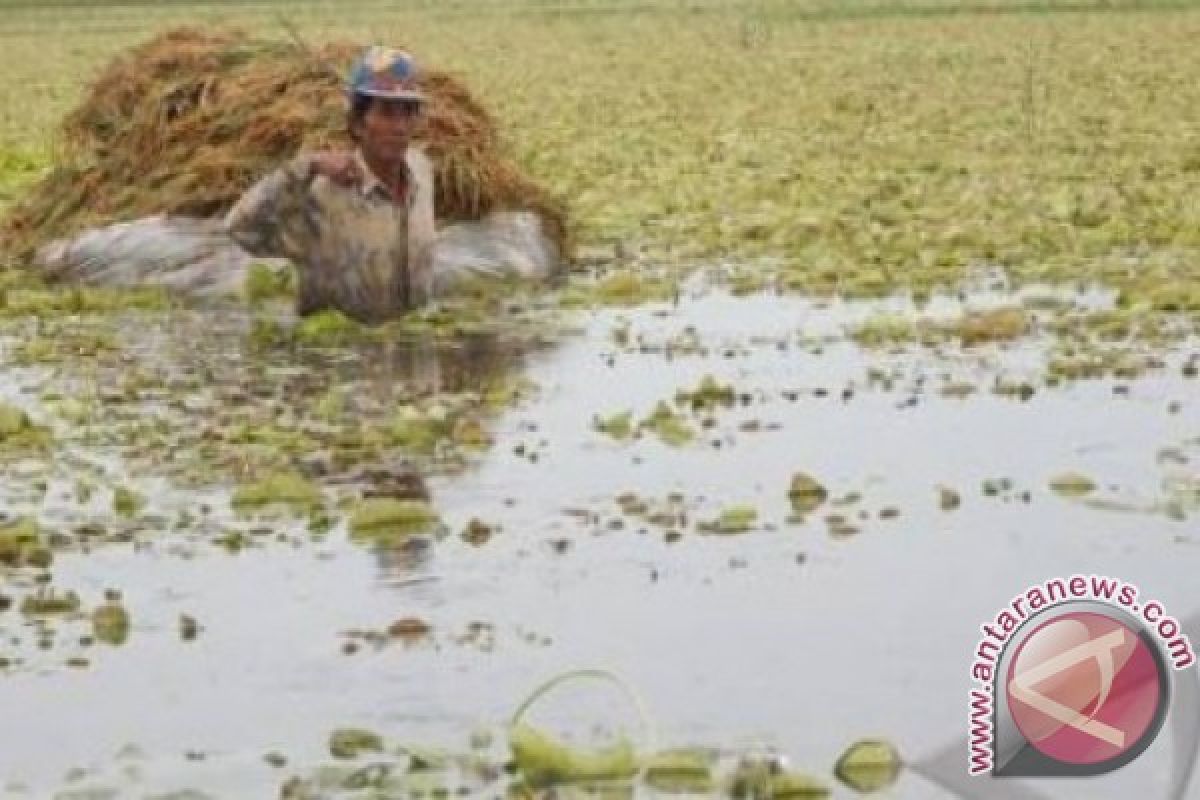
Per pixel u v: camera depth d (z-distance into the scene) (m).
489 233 17.62
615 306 16.41
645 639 9.36
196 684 9.00
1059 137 26.34
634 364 14.41
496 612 9.72
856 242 18.41
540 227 18.03
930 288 16.75
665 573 10.16
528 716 8.57
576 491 11.43
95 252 17.55
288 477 11.35
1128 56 41.88
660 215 20.64
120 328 15.98
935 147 25.58
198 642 9.45
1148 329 14.98
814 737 8.35
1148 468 11.68
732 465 11.87
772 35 52.38
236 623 9.66
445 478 11.73
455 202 17.80
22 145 28.67
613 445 12.34
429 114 17.98
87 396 13.73
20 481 11.80
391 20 60.47
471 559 10.41
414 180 15.87
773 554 10.39
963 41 47.75
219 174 17.66
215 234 17.34
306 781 7.99
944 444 12.20
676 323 15.69
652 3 66.19
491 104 34.41
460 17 62.00
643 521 10.91
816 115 30.70
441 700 8.77
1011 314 14.98
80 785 8.06
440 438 12.45
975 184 21.84
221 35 18.72
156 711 8.74
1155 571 10.02
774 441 12.34
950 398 13.25
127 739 8.48
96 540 10.80
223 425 12.91
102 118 18.58
